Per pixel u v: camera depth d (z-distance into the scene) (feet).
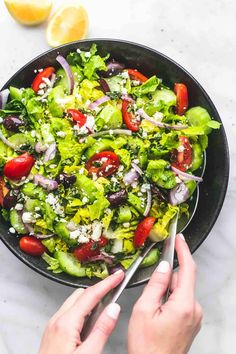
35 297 2.19
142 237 1.90
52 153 1.92
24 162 1.92
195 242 1.98
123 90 1.98
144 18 2.22
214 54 2.22
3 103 1.98
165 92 2.00
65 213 1.91
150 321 1.68
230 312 2.19
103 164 1.90
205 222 1.98
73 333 1.66
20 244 1.97
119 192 1.89
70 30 2.17
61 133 1.91
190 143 1.97
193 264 1.78
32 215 1.93
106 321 1.63
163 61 2.00
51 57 2.00
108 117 1.91
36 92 2.00
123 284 1.81
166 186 1.90
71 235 1.90
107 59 2.04
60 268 1.97
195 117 1.97
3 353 2.20
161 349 1.68
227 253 2.19
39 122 1.96
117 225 1.93
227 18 2.21
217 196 1.96
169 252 1.88
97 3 2.22
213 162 2.00
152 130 1.94
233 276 2.19
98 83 1.98
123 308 2.17
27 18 2.16
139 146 1.91
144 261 1.94
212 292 2.19
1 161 1.96
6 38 2.21
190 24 2.21
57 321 1.70
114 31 2.22
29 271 2.19
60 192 1.91
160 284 1.73
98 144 1.90
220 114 2.21
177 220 1.97
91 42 1.99
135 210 1.92
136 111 1.96
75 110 1.93
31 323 2.19
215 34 2.21
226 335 2.19
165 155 1.93
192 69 2.22
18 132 1.98
